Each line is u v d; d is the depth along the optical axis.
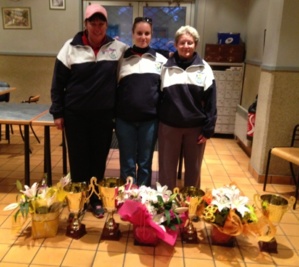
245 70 4.74
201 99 2.29
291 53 2.92
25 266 1.88
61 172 3.38
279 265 1.97
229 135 5.05
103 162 2.45
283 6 2.82
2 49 5.35
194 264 1.95
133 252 2.04
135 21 2.26
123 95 2.30
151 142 2.41
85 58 2.16
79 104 2.21
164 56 2.43
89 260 1.95
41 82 5.44
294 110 3.04
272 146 3.14
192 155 2.41
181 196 2.15
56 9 5.12
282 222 2.47
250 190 3.07
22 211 2.06
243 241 2.20
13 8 5.16
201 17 4.98
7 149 4.10
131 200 2.02
